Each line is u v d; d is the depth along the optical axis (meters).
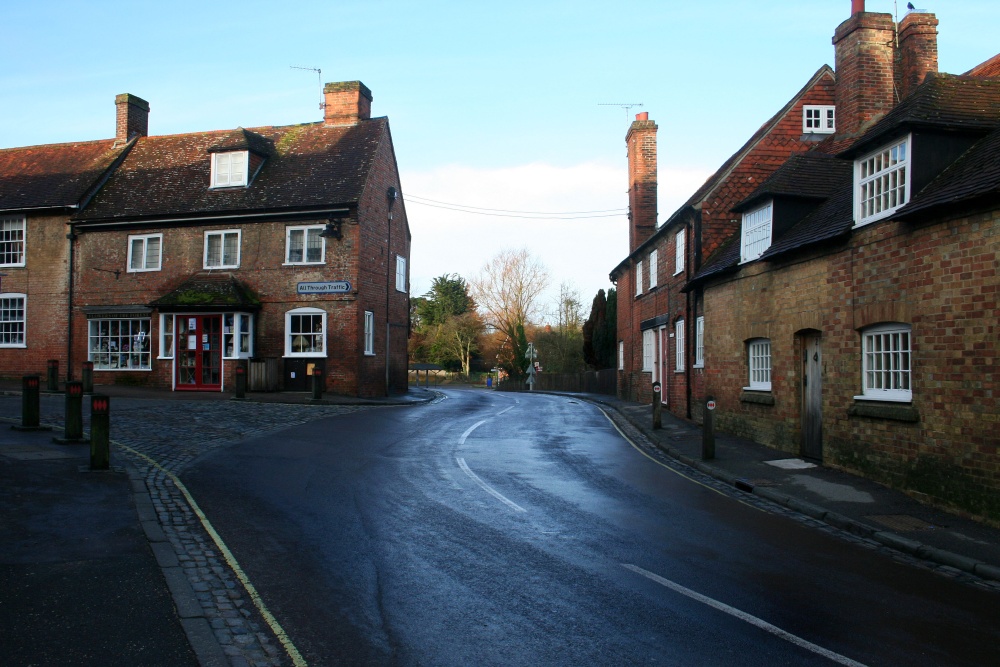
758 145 20.50
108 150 31.06
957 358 9.01
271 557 6.70
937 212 9.34
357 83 29.09
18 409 17.45
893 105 16.53
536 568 6.61
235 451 12.67
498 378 62.03
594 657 4.77
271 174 27.45
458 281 77.88
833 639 5.19
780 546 7.74
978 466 8.62
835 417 11.93
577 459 13.28
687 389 20.09
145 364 26.94
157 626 5.00
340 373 25.31
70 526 7.34
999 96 11.10
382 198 28.05
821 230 12.45
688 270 20.36
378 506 8.84
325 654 4.71
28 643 4.68
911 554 7.60
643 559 7.02
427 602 5.69
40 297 28.22
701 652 4.89
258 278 26.11
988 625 5.59
